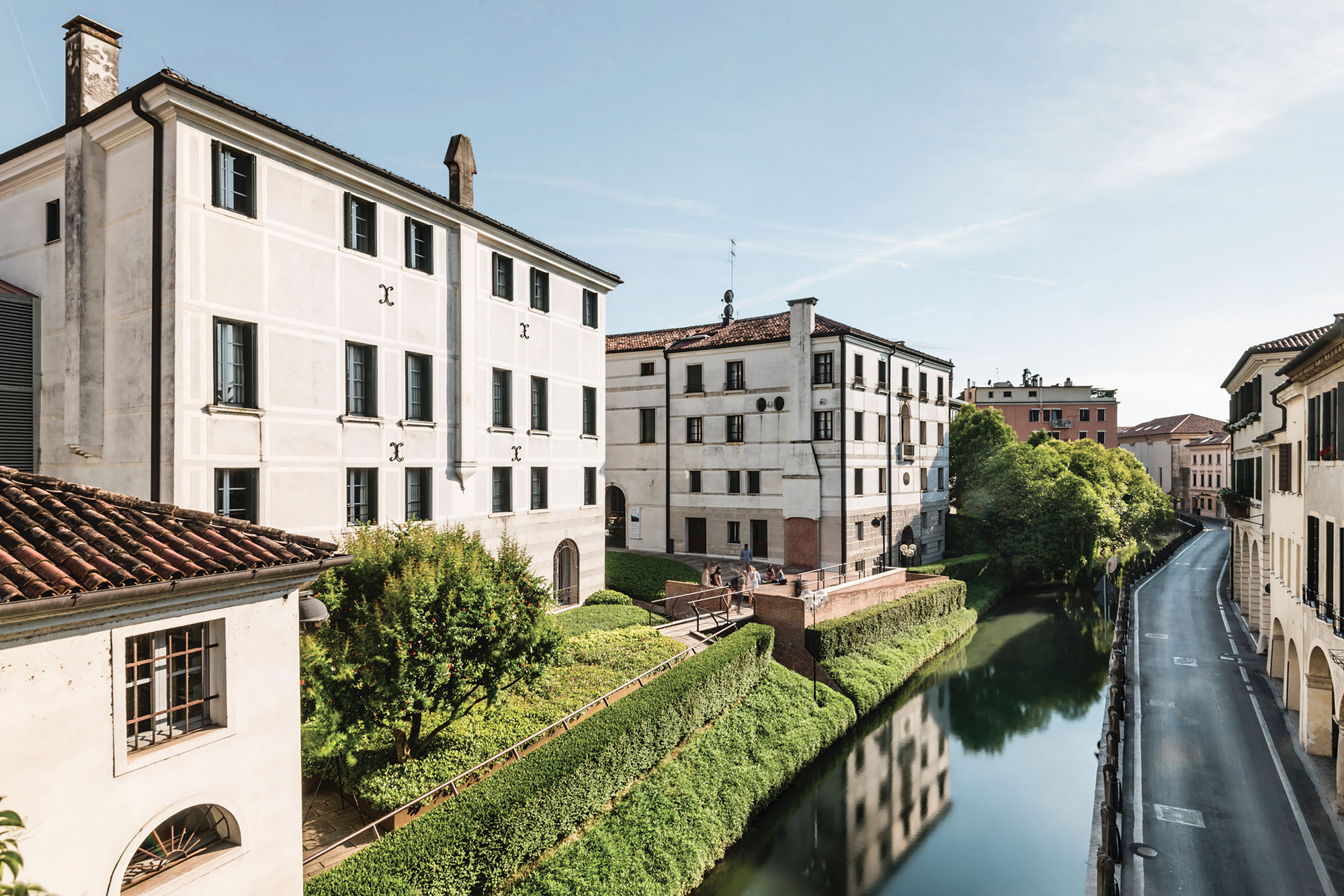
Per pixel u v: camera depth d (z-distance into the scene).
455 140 22.02
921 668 26.98
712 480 38.22
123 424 15.28
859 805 17.39
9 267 18.05
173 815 7.60
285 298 16.44
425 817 10.45
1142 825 15.04
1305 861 13.67
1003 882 14.49
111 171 15.71
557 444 25.47
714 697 17.67
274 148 16.14
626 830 13.28
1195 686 24.02
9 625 6.19
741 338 37.50
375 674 10.86
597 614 22.66
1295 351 26.66
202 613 7.68
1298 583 20.34
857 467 35.53
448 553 12.54
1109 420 82.50
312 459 16.98
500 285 23.17
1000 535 42.78
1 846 4.96
